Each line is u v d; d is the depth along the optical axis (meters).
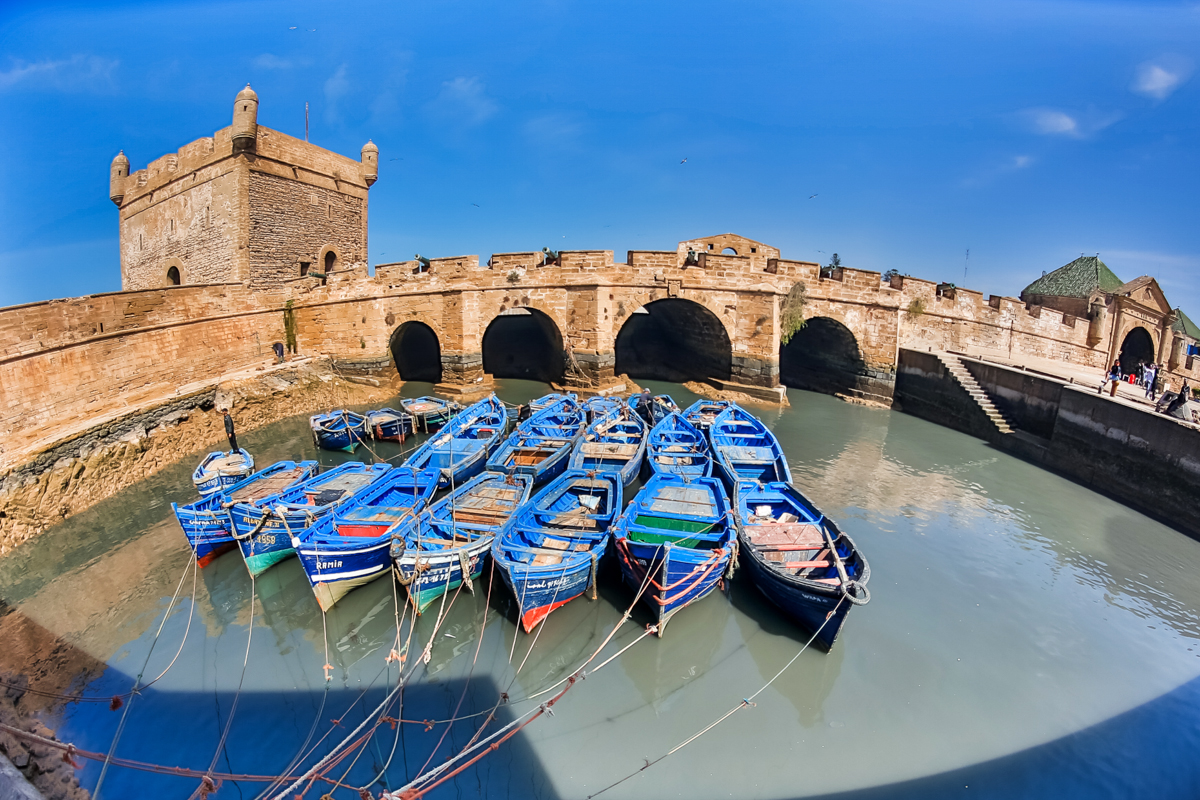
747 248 39.09
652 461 17.80
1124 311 40.16
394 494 15.41
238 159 28.42
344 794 8.09
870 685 10.23
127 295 20.53
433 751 8.80
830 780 8.41
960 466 22.06
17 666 10.48
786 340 30.86
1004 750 8.98
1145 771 8.70
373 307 29.78
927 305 32.56
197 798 7.94
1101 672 10.78
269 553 12.95
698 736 9.16
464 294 29.58
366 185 36.66
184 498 17.28
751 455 18.64
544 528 12.98
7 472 14.86
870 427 27.34
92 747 8.73
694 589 11.20
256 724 9.23
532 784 8.31
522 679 10.30
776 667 10.62
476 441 20.22
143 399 20.83
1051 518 17.44
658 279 29.77
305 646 11.05
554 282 29.70
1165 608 12.93
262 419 24.19
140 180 36.16
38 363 16.92
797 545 12.31
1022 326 36.66
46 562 13.88
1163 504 17.62
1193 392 26.95
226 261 29.52
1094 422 20.39
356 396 28.62
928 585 13.41
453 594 12.05
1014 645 11.43
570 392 30.00
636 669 10.52
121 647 10.97
